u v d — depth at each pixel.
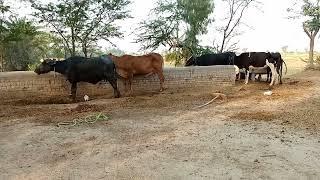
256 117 5.30
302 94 7.08
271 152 3.85
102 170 3.45
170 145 4.11
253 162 3.58
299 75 11.33
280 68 8.63
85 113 5.73
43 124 5.11
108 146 4.11
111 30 11.21
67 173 3.39
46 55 14.06
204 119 5.27
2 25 9.91
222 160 3.64
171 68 8.41
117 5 10.78
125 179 3.25
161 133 4.58
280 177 3.24
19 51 13.67
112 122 5.16
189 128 4.79
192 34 12.19
